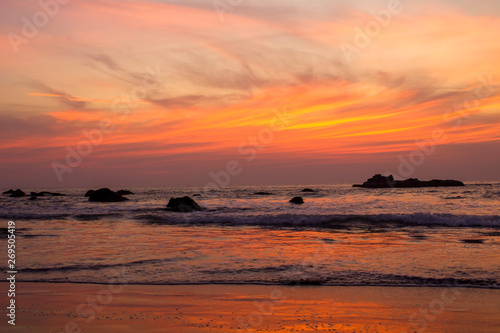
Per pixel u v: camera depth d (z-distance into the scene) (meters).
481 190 57.88
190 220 20.31
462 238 13.42
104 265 9.09
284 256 10.22
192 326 5.19
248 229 17.02
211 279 7.79
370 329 5.07
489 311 5.74
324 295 6.67
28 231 16.19
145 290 7.00
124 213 24.66
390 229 16.55
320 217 19.31
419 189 67.56
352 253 10.60
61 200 44.62
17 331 5.00
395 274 8.05
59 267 8.87
